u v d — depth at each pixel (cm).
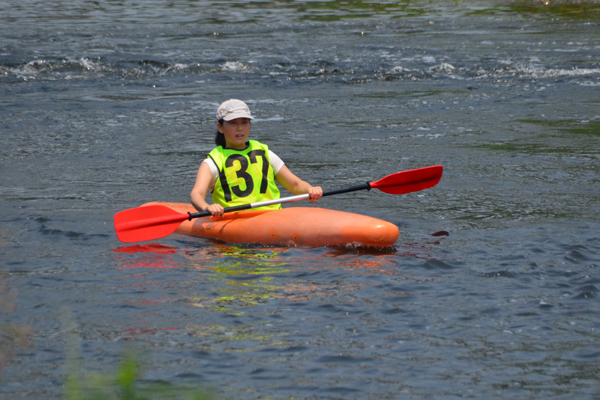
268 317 1297
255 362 1114
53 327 1253
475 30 7056
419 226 1973
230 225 1908
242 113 1966
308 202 2295
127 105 4200
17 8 8938
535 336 1210
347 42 6325
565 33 6756
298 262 1645
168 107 4144
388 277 1520
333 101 4328
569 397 1005
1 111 3981
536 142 3225
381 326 1253
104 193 2411
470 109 4072
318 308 1339
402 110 4069
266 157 2041
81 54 5597
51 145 3234
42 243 1814
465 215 2091
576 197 2284
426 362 1116
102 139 3366
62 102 4262
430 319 1284
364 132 3525
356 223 1752
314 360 1121
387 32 6962
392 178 2084
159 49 5916
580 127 3538
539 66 5247
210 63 5397
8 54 5525
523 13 8375
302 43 6272
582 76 4938
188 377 1062
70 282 1498
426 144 3241
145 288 1460
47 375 1066
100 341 1192
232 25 7450
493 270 1555
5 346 1170
